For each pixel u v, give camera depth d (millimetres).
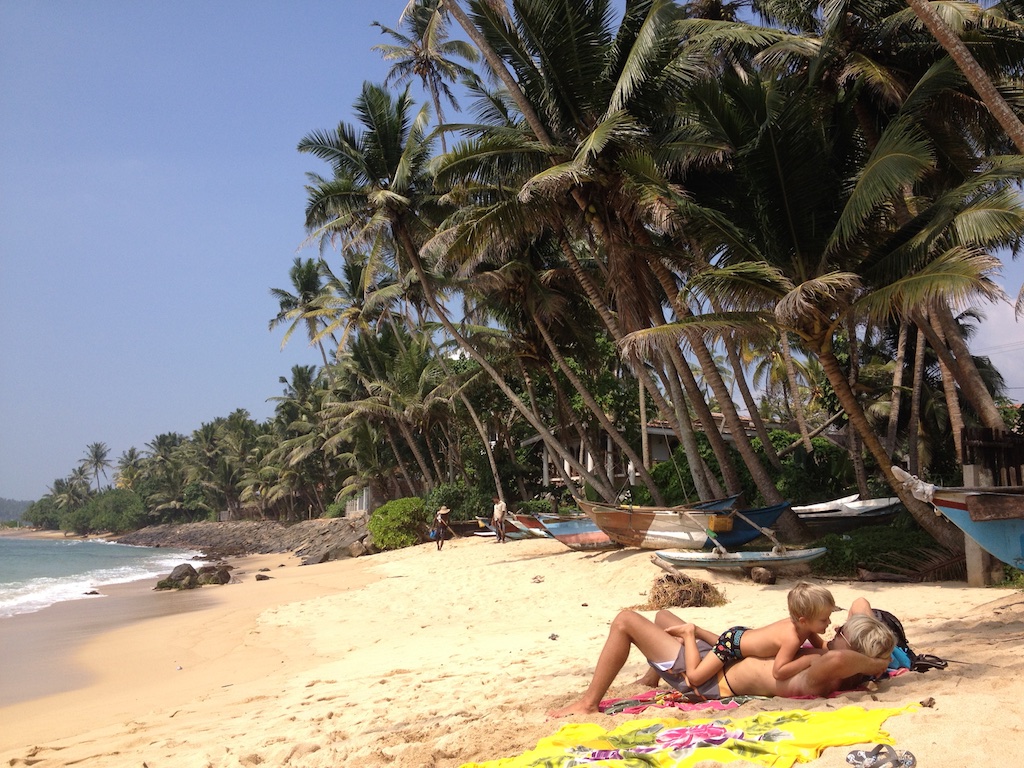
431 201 26078
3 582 34250
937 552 13602
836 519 18625
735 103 15141
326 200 26953
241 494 94250
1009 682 4621
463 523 35156
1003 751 3529
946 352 17609
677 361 18531
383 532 36844
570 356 28391
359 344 42500
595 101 17969
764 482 17156
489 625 13547
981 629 7727
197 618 18922
